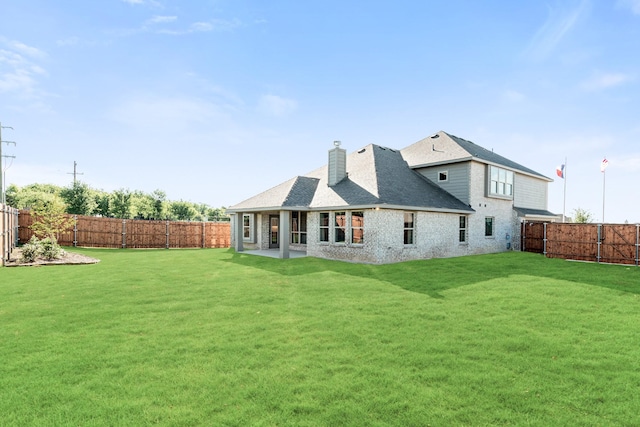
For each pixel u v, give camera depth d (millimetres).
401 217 16422
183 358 5004
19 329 6273
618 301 8469
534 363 4891
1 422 3375
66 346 5438
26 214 23547
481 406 3752
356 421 3438
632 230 15977
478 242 20719
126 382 4250
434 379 4387
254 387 4129
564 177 30344
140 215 58844
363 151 22047
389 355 5156
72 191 42062
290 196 18562
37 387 4102
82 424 3371
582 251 17500
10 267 14148
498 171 22547
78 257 17484
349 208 16141
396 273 12703
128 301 8438
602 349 5418
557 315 7289
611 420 3502
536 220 25719
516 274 12461
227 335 6008
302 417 3510
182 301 8469
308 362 4879
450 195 20719
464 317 7137
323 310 7684
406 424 3398
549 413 3627
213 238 28844
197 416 3512
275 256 18719
